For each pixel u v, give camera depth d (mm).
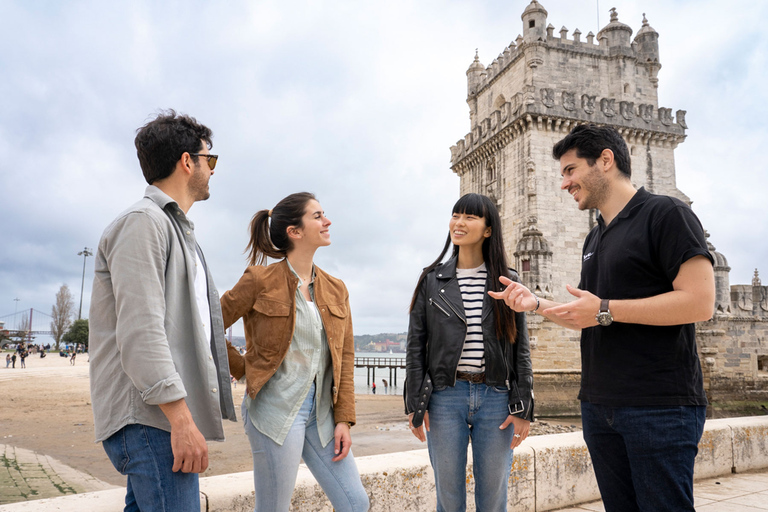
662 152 37312
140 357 2158
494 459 3420
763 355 34875
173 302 2447
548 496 5082
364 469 4250
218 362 2729
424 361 3652
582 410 3141
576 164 3049
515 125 35344
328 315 3254
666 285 2732
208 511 3447
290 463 2934
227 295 3094
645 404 2645
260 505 2953
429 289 3676
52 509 3178
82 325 90500
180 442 2186
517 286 2859
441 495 3512
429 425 3566
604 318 2604
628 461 2930
